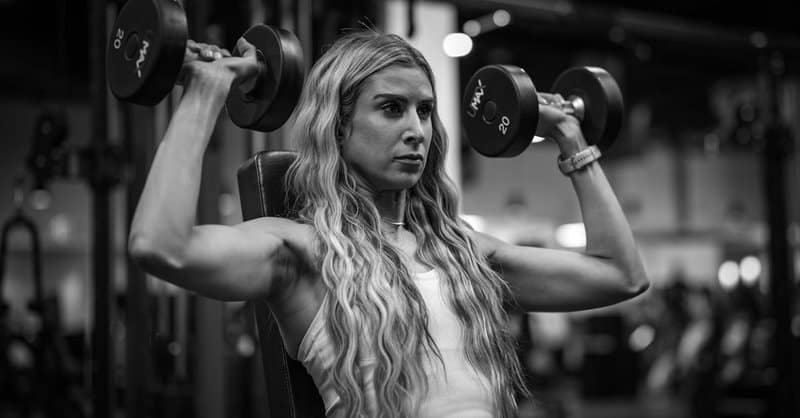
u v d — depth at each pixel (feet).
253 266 4.46
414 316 4.66
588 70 5.88
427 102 5.07
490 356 4.89
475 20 17.19
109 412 9.78
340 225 4.83
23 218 11.08
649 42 17.90
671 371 34.50
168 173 4.14
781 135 15.08
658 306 37.88
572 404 30.42
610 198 5.60
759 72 16.84
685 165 42.24
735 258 39.22
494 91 5.50
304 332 4.79
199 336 10.89
